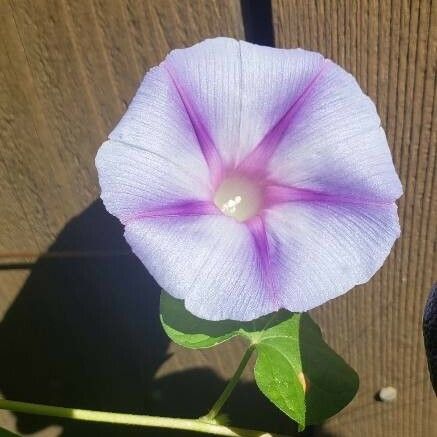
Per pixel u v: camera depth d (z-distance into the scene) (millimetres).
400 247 126
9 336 147
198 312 96
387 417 148
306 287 99
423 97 111
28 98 118
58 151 123
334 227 102
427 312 107
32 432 160
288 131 104
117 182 95
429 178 118
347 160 102
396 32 107
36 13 111
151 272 95
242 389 151
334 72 102
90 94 117
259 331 117
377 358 140
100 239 133
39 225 132
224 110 102
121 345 147
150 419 123
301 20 109
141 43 112
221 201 112
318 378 115
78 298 141
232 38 104
